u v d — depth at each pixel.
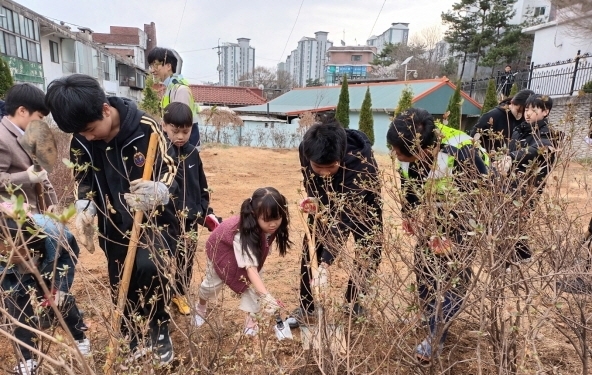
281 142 19.19
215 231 2.61
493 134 2.18
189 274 2.64
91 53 26.66
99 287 3.53
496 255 1.85
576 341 2.62
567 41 19.92
